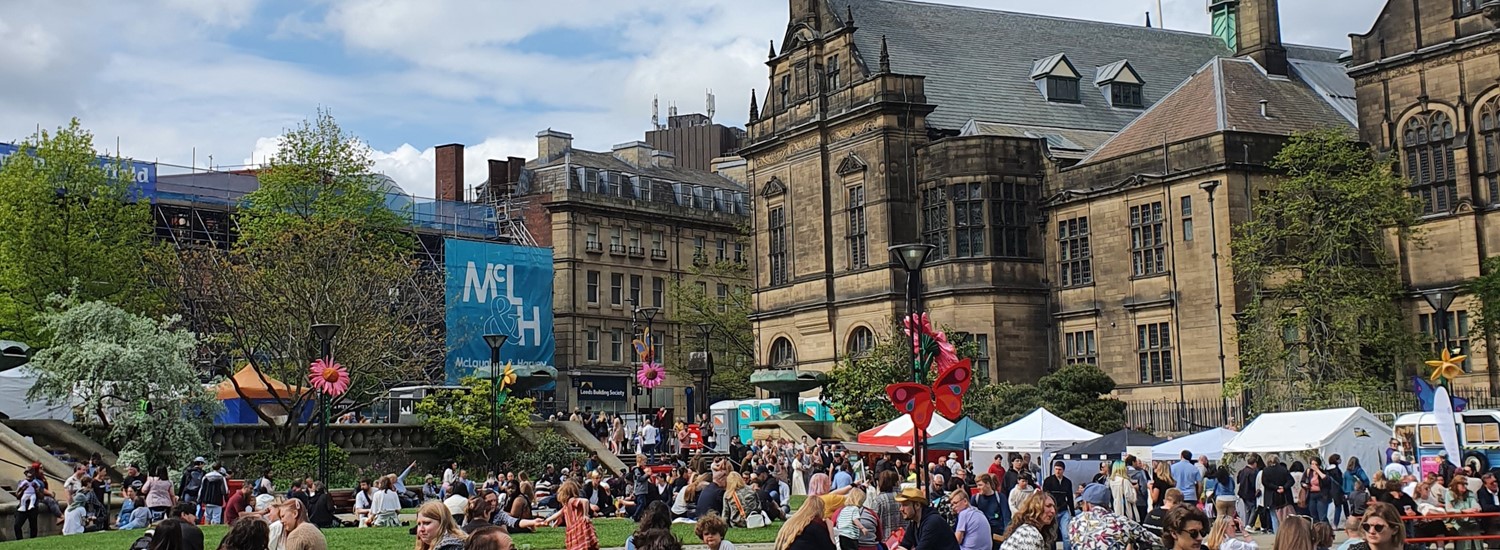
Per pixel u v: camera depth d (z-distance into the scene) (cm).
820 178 8000
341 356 6038
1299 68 7938
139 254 7294
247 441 5581
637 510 3994
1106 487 3419
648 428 6944
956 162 7375
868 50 8000
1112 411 6456
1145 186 6881
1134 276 6956
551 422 6544
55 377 5078
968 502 2220
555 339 11006
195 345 5391
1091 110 8412
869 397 6712
